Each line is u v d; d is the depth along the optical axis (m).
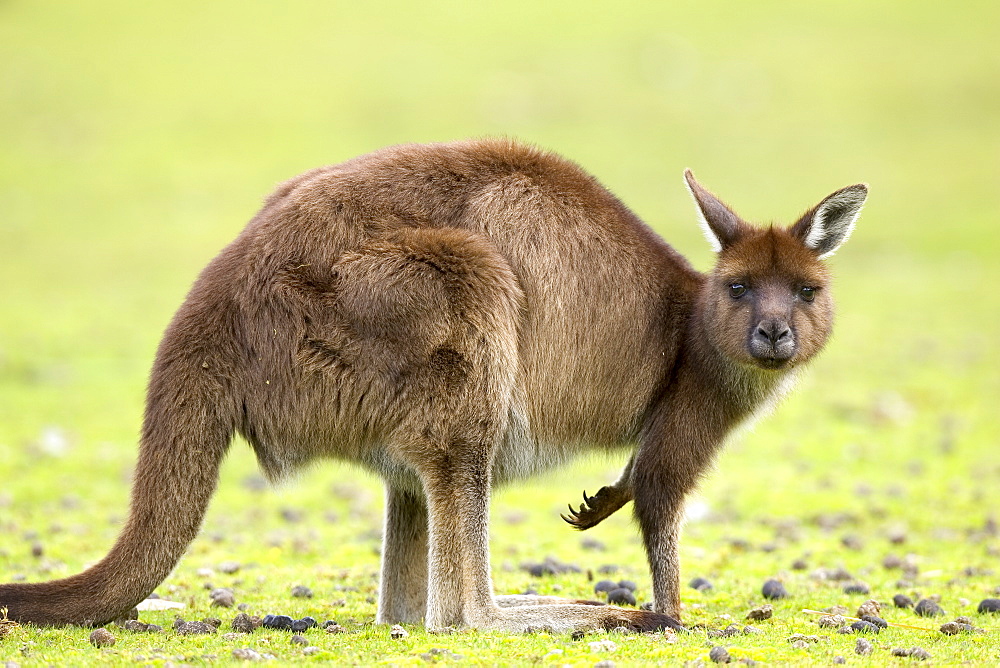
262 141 143.62
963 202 117.12
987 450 45.47
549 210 22.64
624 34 185.25
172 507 19.70
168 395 19.97
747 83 163.00
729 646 19.92
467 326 20.53
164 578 19.77
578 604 21.34
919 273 95.75
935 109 151.25
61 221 114.44
